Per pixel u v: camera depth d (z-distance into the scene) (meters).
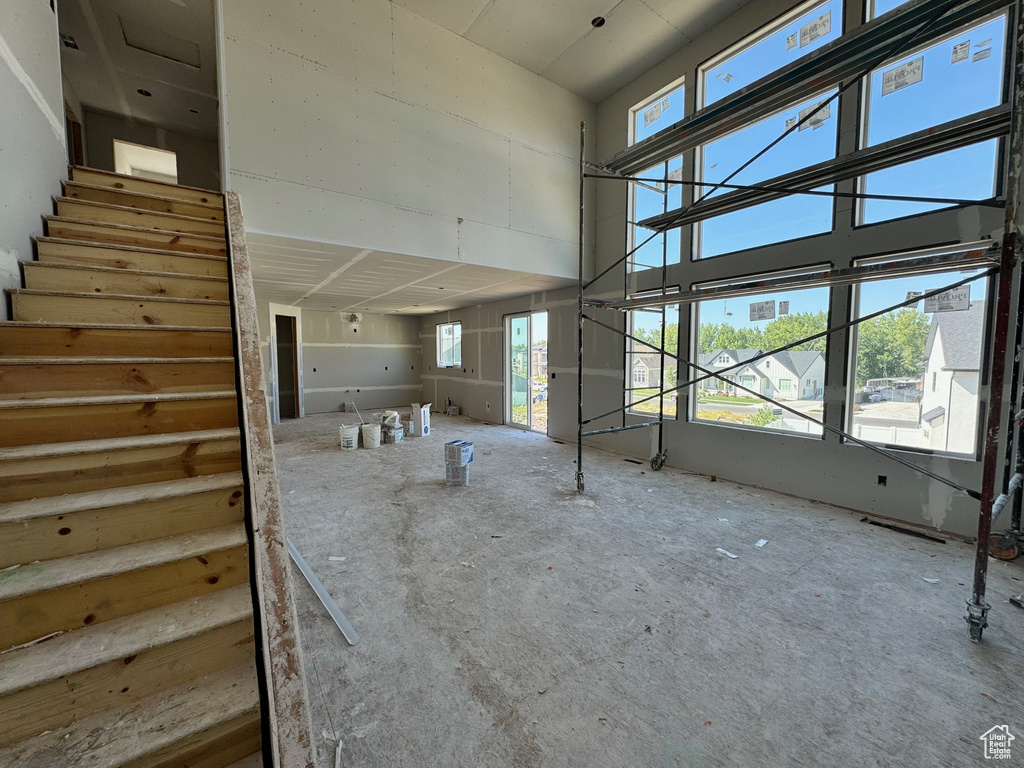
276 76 3.05
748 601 2.09
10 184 1.93
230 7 2.87
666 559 2.52
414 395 10.11
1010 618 1.94
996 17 2.47
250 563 1.42
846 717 1.42
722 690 1.54
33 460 1.37
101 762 0.95
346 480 4.17
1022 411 2.39
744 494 3.70
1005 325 1.65
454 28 3.92
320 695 1.52
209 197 3.04
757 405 3.88
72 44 4.15
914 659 1.68
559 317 5.97
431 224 3.85
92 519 1.33
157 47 4.22
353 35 3.38
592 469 4.54
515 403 7.34
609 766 1.25
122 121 5.44
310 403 8.67
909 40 2.02
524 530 2.96
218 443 1.66
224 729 1.08
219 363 1.94
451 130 3.97
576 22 3.89
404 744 1.32
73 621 1.18
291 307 8.13
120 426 1.65
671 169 4.47
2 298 1.82
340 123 3.33
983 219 2.58
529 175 4.58
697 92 4.12
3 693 0.96
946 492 2.82
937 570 2.38
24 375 1.60
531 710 1.45
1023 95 1.57
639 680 1.58
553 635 1.84
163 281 2.28
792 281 2.62
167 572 1.30
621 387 5.14
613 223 5.09
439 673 1.62
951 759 1.26
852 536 2.82
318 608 2.05
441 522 3.11
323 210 3.27
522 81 4.50
